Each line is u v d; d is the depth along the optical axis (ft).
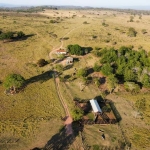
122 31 503.61
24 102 198.59
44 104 198.59
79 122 174.40
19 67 275.39
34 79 246.47
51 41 398.01
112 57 299.99
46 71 270.87
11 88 218.79
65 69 281.54
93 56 331.77
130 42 412.36
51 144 150.20
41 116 180.34
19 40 388.78
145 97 226.38
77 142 154.40
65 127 168.66
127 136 166.09
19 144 148.15
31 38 408.05
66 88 233.14
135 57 296.30
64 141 154.20
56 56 324.80
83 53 342.03
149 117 193.06
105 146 153.07
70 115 185.16
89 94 224.94
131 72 253.24
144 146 156.76
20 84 210.38
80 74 255.09
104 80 257.96
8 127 163.94
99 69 274.77
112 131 169.99
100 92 230.68
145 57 299.38
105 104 205.57
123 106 207.82
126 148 153.17
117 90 237.04
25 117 177.27
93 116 183.11
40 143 150.51
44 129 164.86
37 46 364.58
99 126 174.19
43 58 313.32
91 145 152.66
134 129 174.81
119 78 263.49
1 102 195.21
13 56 310.24
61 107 196.03
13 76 211.82
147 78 245.24
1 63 280.72
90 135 162.61
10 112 182.39
